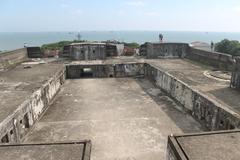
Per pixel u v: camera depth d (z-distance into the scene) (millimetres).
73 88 18000
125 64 21938
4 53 19016
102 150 9219
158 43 25578
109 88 17969
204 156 5266
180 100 14109
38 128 11133
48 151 5527
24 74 16781
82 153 5438
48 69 18719
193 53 23922
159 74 17984
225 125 9641
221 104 10328
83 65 21469
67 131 10789
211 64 20188
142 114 12773
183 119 12227
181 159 5145
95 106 13945
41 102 12727
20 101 10758
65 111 13211
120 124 11500
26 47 25500
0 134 8039
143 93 16688
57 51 27609
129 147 9430
